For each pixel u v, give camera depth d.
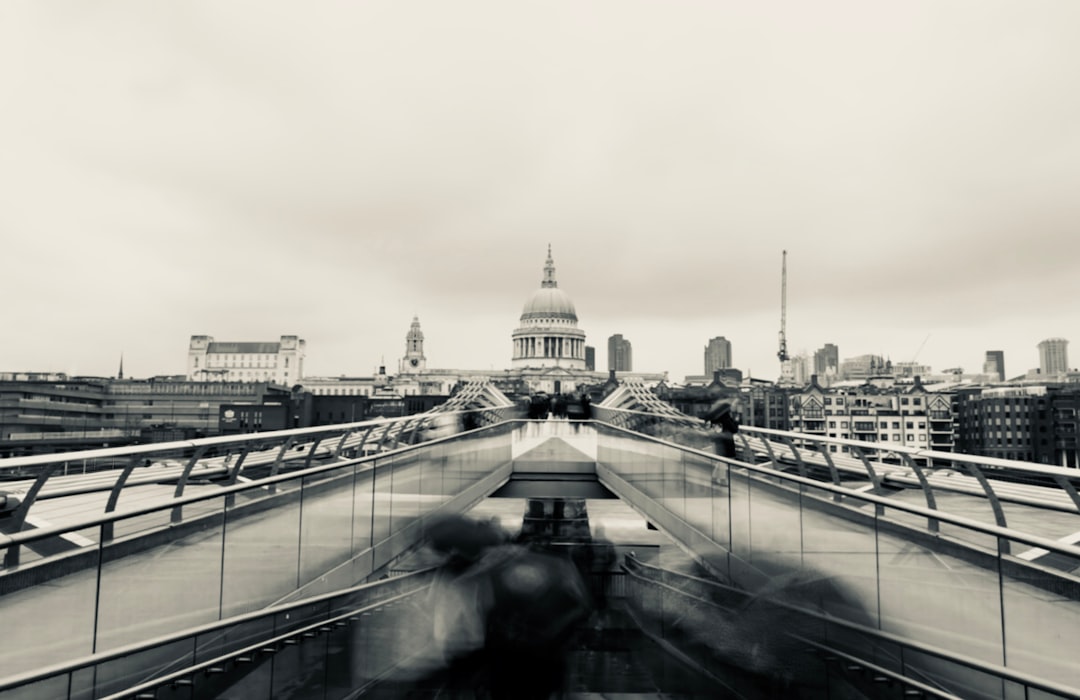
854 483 14.09
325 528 9.13
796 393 154.75
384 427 18.36
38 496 8.66
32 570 5.80
